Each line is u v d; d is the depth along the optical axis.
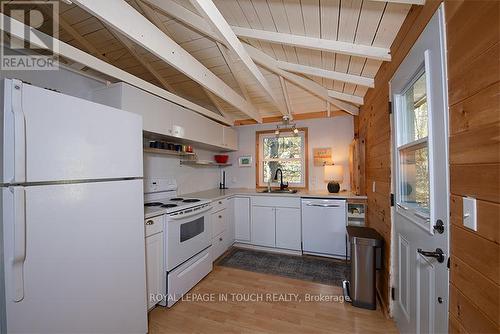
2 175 0.98
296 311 1.93
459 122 0.86
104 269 1.34
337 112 3.62
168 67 2.71
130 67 2.72
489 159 0.71
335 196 2.98
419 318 1.29
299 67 2.26
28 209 1.00
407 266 1.49
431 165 1.07
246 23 1.76
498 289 0.67
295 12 1.45
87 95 2.04
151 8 1.96
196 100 3.70
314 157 3.73
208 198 2.91
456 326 0.90
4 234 0.97
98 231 1.31
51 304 1.08
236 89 3.22
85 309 1.24
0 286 0.98
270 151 4.11
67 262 1.15
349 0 1.24
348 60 1.94
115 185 1.42
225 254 3.25
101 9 1.21
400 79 1.47
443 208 0.98
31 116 1.01
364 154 2.85
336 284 2.38
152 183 2.67
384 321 1.79
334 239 3.01
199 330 1.71
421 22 1.17
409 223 1.44
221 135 3.62
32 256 1.01
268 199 3.37
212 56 2.52
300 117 3.81
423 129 1.26
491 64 0.69
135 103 2.01
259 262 2.96
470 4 0.79
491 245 0.70
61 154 1.13
